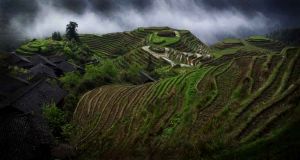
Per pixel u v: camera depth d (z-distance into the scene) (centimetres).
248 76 3331
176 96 3650
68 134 3788
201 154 2325
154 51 13538
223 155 2167
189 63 11856
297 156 1831
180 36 17400
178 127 2919
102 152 3108
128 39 18275
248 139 2223
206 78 3775
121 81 7119
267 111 2512
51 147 2973
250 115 2509
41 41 13962
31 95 4316
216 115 2758
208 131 2595
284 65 3334
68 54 11425
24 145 2700
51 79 6159
